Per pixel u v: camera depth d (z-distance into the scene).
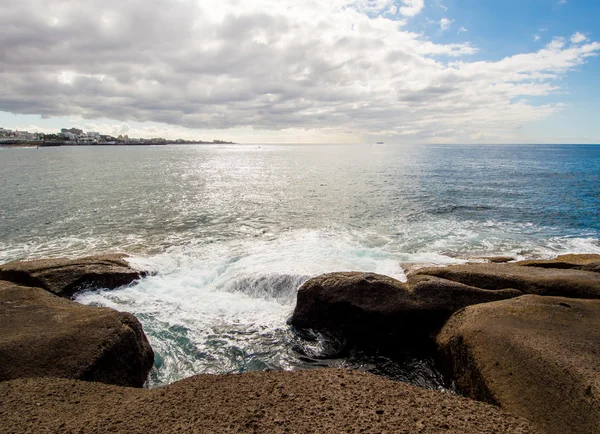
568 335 9.25
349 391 7.11
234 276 15.42
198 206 32.81
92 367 8.78
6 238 22.50
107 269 15.26
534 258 18.86
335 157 133.25
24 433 5.87
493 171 64.44
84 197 36.91
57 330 9.87
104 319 10.47
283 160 112.69
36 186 44.19
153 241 21.81
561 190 40.56
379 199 36.00
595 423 6.47
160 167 78.69
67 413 6.59
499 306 11.22
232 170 72.69
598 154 133.75
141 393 7.43
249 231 24.14
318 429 5.82
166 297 14.25
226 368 10.35
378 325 12.20
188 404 6.72
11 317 10.80
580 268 15.25
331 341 11.90
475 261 17.59
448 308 12.12
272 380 7.64
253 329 12.30
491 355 8.92
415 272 15.14
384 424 5.98
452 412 6.41
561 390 7.34
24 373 8.29
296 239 22.11
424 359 11.10
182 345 11.30
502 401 7.62
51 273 14.48
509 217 28.02
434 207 31.70
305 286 12.98
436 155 137.75
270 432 5.76
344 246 20.50
